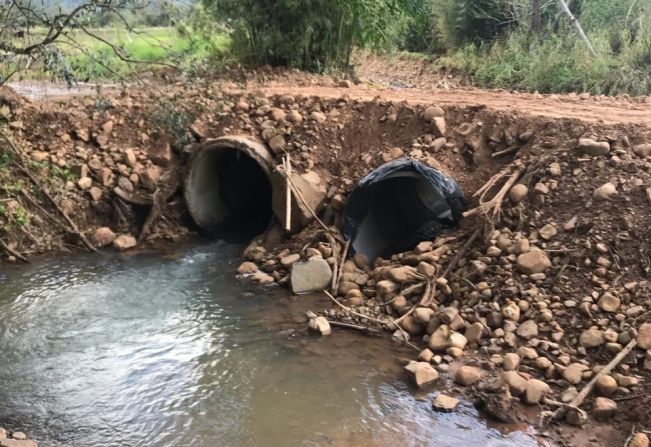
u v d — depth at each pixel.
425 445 3.43
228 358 4.33
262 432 3.56
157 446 3.46
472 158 5.94
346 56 10.13
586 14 12.26
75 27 4.99
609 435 3.42
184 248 6.35
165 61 7.66
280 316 4.91
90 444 3.48
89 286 5.46
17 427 3.61
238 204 7.39
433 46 15.52
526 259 4.59
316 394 3.91
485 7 13.74
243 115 6.88
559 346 4.08
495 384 3.79
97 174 6.64
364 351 4.39
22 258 5.91
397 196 6.02
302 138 6.52
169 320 4.88
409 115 6.43
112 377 4.12
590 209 4.79
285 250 5.78
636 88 8.87
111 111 7.00
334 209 5.91
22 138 6.66
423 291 4.86
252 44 9.90
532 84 10.23
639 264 4.34
